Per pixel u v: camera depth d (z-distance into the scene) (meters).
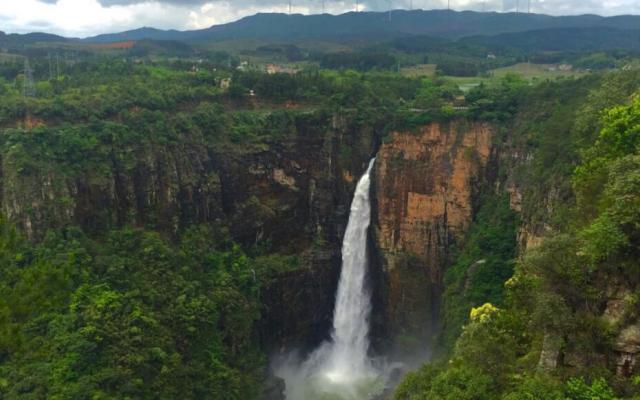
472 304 51.09
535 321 22.89
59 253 46.91
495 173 63.44
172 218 59.56
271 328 65.00
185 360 48.22
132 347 42.78
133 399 40.28
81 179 53.41
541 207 47.84
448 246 66.12
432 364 36.62
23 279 23.52
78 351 39.78
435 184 66.06
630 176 21.47
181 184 61.06
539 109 60.53
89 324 41.94
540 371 22.69
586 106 40.53
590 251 21.89
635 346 20.88
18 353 24.53
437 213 66.38
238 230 66.06
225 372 49.75
